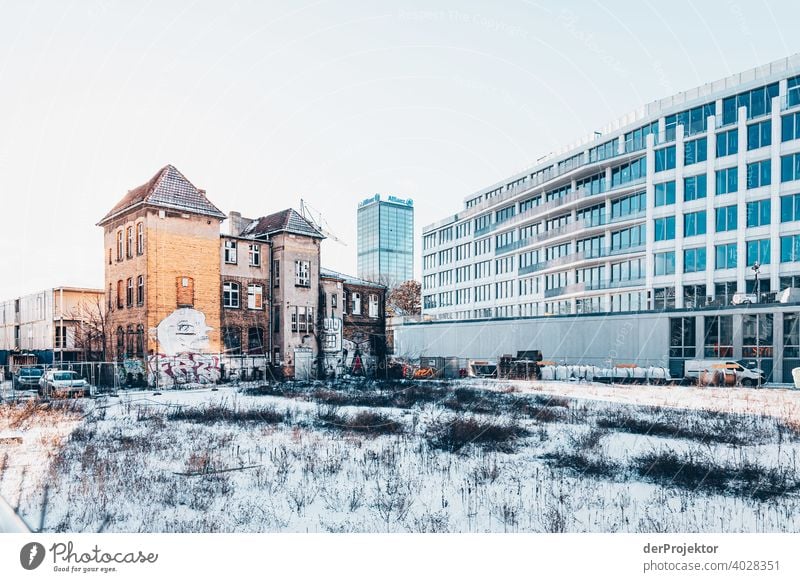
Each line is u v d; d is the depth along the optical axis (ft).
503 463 36.27
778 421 52.47
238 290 112.57
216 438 43.73
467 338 169.27
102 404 68.59
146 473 32.37
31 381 92.73
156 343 96.53
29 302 144.15
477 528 24.02
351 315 134.31
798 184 119.03
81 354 129.90
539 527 24.18
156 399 75.72
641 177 147.95
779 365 105.81
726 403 70.69
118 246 107.24
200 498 27.76
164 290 98.43
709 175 133.39
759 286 122.31
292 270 118.52
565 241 171.53
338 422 53.06
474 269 215.31
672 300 138.41
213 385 99.19
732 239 128.88
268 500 27.89
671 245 139.64
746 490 29.81
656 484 31.27
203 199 106.32
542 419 56.03
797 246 118.83
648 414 58.90
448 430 46.78
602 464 35.32
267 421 53.47
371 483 31.07
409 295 247.09
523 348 149.89
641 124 151.12
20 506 26.11
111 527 23.85
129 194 108.37
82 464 34.19
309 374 119.03
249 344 113.09
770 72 128.77
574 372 120.37
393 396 78.84
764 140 125.18
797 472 33.14
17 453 37.65
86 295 133.69
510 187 208.23
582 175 167.43
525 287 188.14
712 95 135.03
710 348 115.14
